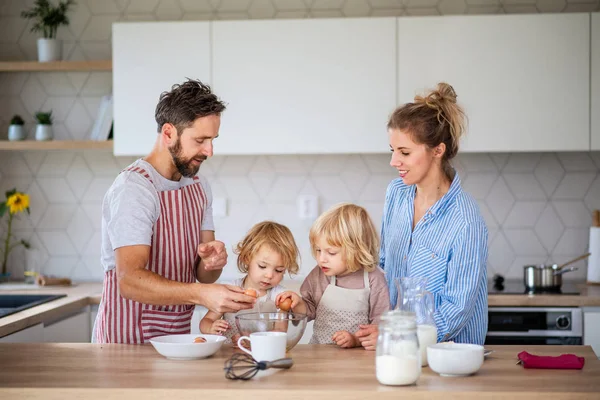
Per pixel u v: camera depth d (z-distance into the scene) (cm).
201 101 213
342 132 353
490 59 347
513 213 385
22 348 211
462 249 211
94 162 399
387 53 350
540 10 380
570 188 383
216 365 187
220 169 394
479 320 221
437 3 382
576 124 346
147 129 358
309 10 387
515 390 161
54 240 400
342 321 236
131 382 169
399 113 217
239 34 354
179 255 230
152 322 227
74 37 395
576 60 345
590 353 202
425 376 176
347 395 160
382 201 389
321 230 233
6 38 398
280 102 354
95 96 396
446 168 225
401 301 192
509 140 348
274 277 239
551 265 355
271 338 183
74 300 322
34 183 401
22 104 399
